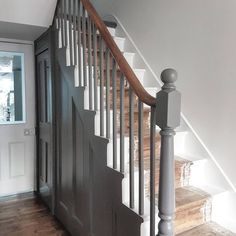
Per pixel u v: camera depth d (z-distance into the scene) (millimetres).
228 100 1987
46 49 2875
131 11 3008
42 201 3154
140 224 1474
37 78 3266
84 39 2037
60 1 2420
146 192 1784
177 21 2412
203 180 2191
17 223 2615
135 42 2973
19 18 2486
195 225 1868
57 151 2748
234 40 1915
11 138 3189
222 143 2053
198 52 2219
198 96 2246
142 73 2816
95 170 1958
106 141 1783
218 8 2023
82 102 2084
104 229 1870
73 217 2377
